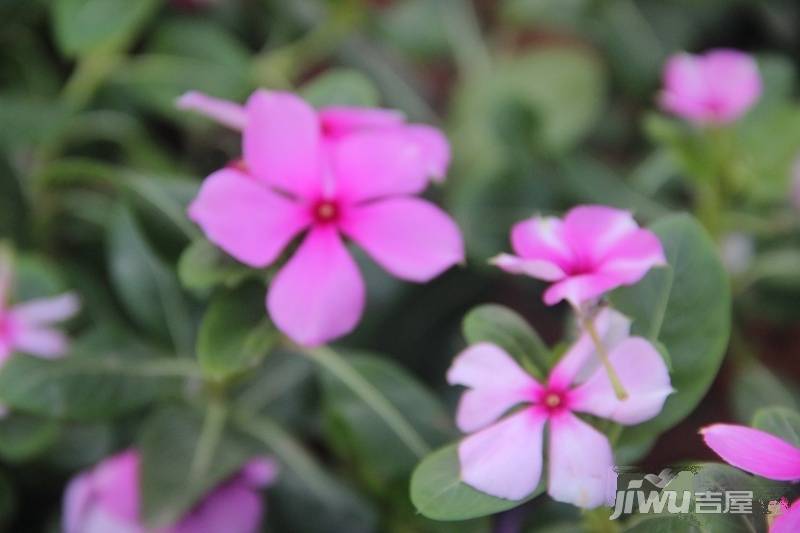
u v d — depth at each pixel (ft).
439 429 1.28
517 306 1.59
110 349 1.34
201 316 1.35
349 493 1.36
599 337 1.08
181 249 1.25
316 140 1.14
